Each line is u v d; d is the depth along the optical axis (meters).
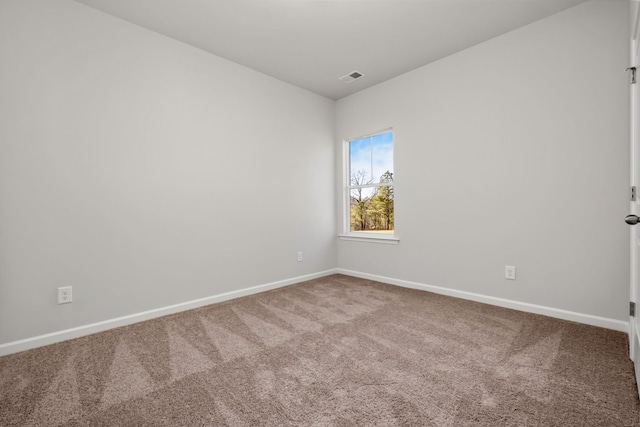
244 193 3.23
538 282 2.51
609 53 2.15
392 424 1.24
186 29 2.56
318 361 1.77
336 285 3.59
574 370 1.63
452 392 1.45
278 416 1.30
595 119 2.22
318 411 1.33
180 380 1.59
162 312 2.61
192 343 2.04
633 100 1.78
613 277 2.17
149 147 2.56
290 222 3.69
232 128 3.12
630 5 1.85
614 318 2.17
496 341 2.00
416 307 2.73
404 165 3.44
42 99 2.06
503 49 2.66
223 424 1.26
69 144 2.17
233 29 2.56
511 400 1.39
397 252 3.55
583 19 2.25
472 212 2.89
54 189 2.11
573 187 2.32
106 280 2.34
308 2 2.23
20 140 1.98
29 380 1.61
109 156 2.35
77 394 1.48
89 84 2.25
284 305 2.85
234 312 2.67
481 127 2.81
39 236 2.05
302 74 3.44
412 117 3.36
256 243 3.34
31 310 2.02
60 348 2.00
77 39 2.20
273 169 3.50
